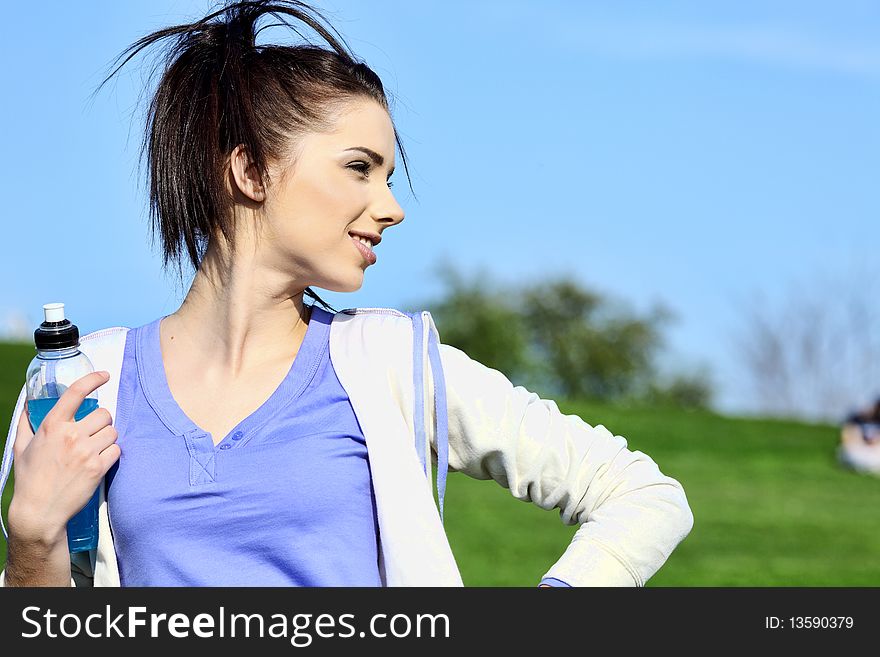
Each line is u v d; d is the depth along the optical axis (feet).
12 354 149.38
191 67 18.63
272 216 17.88
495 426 17.79
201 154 18.22
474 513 98.22
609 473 17.88
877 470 128.67
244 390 17.79
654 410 160.86
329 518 17.08
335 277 18.01
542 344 343.26
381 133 18.21
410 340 18.13
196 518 16.97
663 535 17.38
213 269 18.34
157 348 18.43
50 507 16.74
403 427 17.63
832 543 94.12
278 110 17.88
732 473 126.62
